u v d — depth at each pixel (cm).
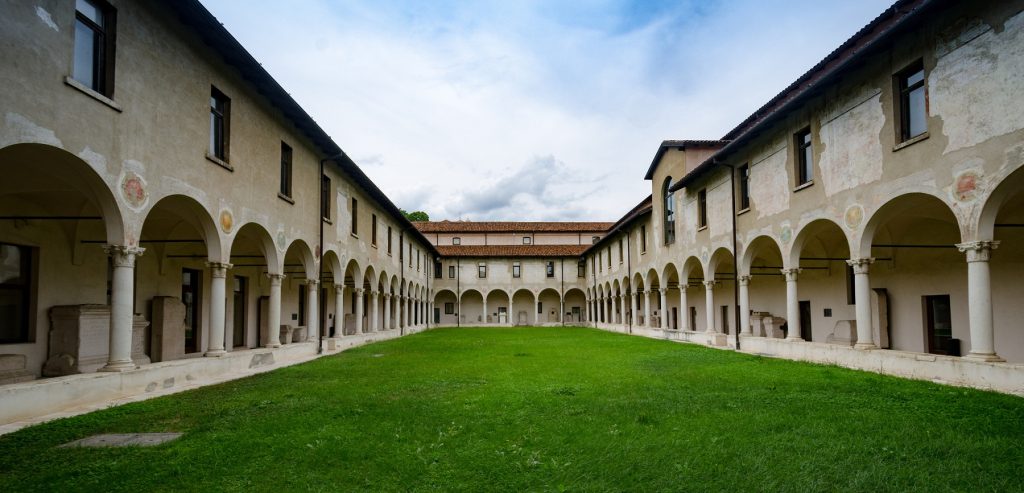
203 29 1152
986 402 825
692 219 2416
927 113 1084
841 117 1362
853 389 998
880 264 1709
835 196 1388
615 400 926
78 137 834
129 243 954
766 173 1755
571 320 5803
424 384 1150
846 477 518
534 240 6231
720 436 666
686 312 2520
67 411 822
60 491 493
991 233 966
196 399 953
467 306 5803
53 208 1162
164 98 1060
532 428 721
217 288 1279
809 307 2091
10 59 723
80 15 864
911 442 625
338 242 2167
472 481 519
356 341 2386
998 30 927
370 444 645
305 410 855
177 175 1100
